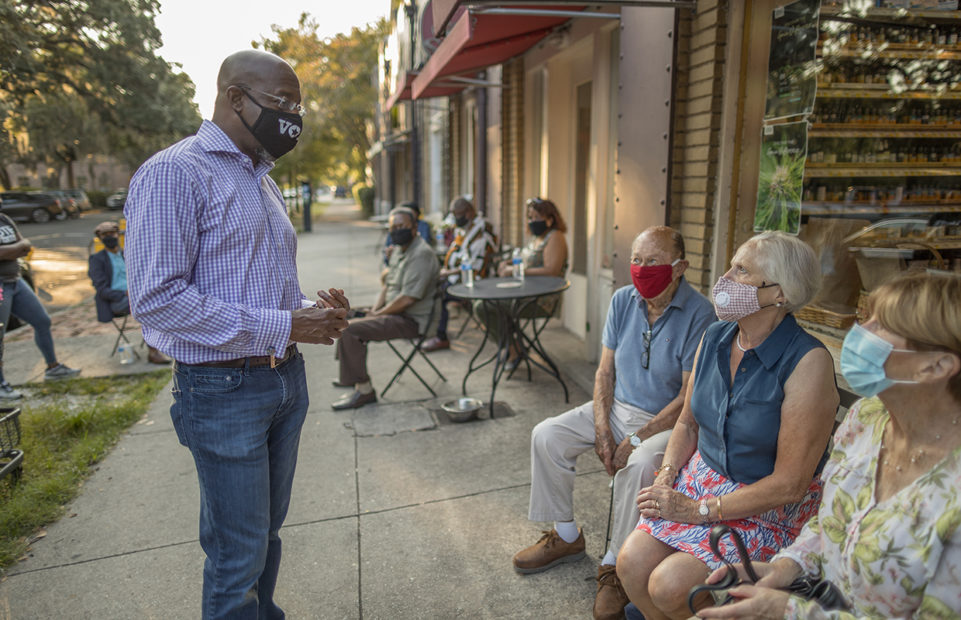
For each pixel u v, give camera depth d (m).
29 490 3.22
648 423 2.34
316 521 2.96
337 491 3.24
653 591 1.69
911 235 2.85
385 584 2.49
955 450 1.17
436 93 8.52
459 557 2.65
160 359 5.61
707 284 3.36
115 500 3.23
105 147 7.61
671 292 2.45
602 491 3.18
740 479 1.80
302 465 3.54
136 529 2.95
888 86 2.86
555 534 2.58
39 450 3.72
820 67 2.73
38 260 14.37
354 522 2.95
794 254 1.67
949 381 1.19
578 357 5.29
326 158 36.56
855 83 2.82
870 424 1.39
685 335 2.39
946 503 1.15
